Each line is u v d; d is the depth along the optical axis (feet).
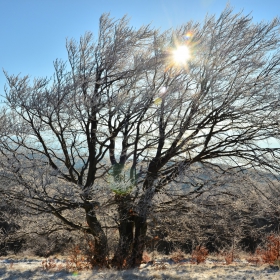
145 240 39.17
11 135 34.30
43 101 33.30
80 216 38.55
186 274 29.22
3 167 33.32
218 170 39.34
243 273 29.50
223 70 35.17
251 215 37.99
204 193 35.73
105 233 39.96
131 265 36.14
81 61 36.76
